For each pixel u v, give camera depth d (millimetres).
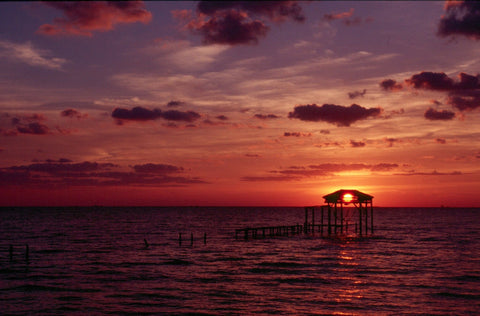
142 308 22969
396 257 44156
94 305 23703
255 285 29078
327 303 23891
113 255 46812
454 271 34906
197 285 29156
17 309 22969
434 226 107625
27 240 67750
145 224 119438
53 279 31750
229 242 61438
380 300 24594
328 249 51875
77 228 101250
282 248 53062
